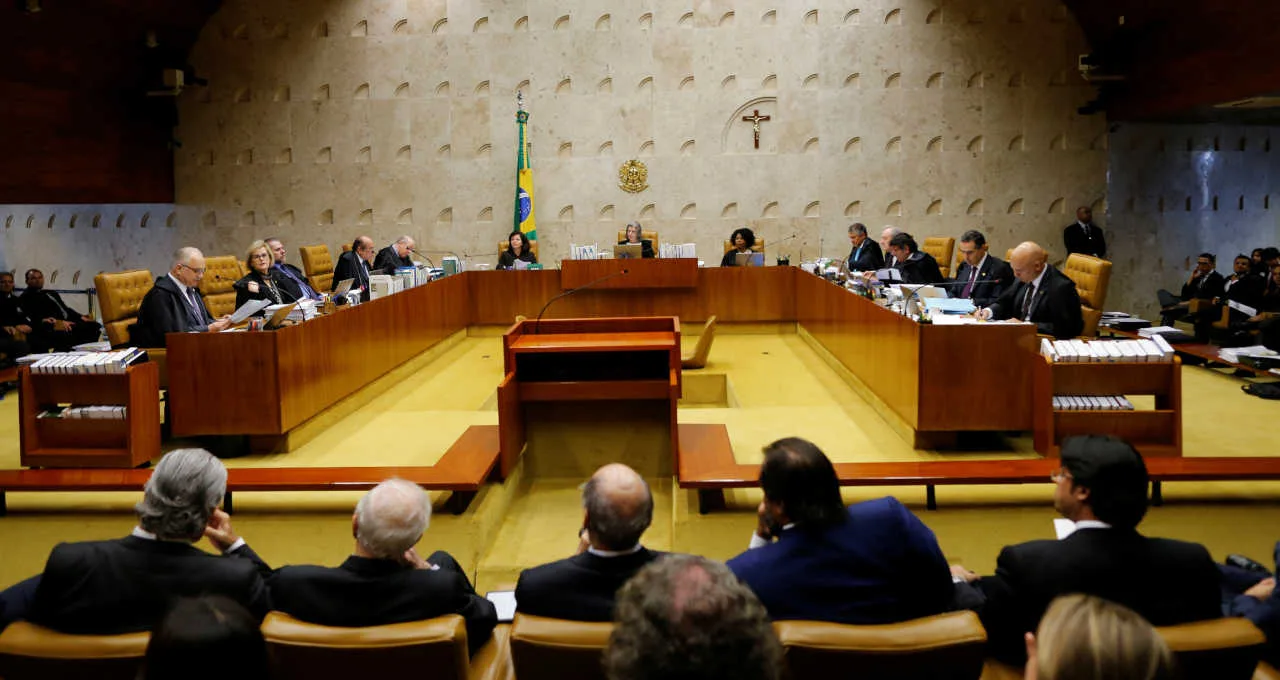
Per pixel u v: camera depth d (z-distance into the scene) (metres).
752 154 12.44
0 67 9.73
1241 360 7.34
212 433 5.50
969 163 12.38
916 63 12.26
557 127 12.47
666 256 10.45
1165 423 4.91
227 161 12.67
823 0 12.22
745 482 4.34
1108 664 1.34
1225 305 8.65
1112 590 2.35
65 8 9.88
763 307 10.34
